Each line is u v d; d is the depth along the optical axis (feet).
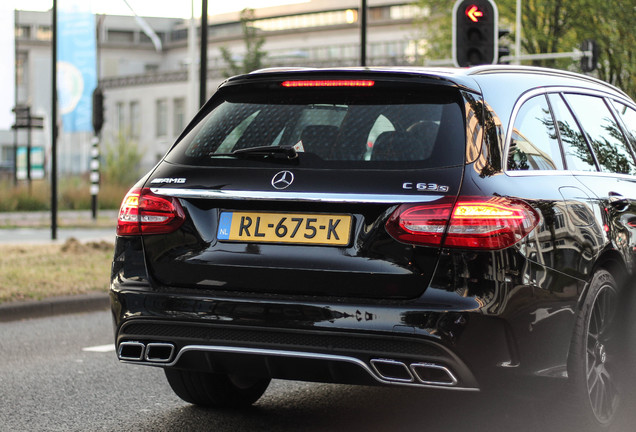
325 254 16.28
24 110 128.47
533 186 17.03
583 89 20.85
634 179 21.48
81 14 139.44
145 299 17.35
